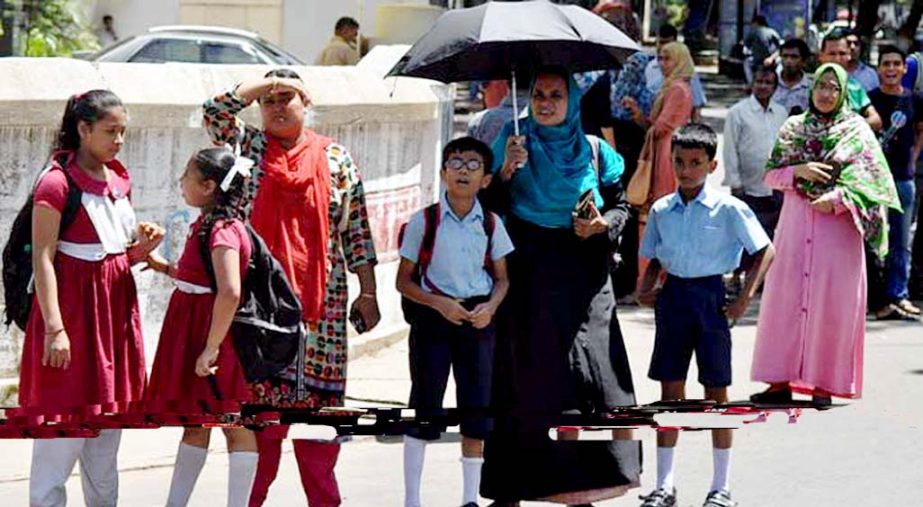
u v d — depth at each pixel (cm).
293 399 1736
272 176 1725
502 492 1783
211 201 1648
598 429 1778
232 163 1648
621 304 3291
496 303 1769
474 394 1778
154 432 2150
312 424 1761
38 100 2122
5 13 5431
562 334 1772
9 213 2134
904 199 3123
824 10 10544
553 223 1783
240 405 1669
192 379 1661
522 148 1758
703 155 1911
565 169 1769
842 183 2300
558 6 1856
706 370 1922
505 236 1783
